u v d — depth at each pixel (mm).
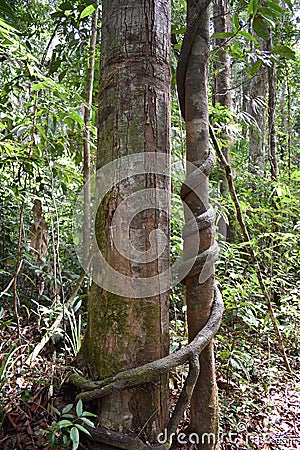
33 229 2396
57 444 1438
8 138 2348
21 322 2752
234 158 5051
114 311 1484
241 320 3100
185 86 1803
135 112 1508
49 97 2264
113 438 1403
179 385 2160
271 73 4703
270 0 2260
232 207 3512
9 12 1964
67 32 3008
